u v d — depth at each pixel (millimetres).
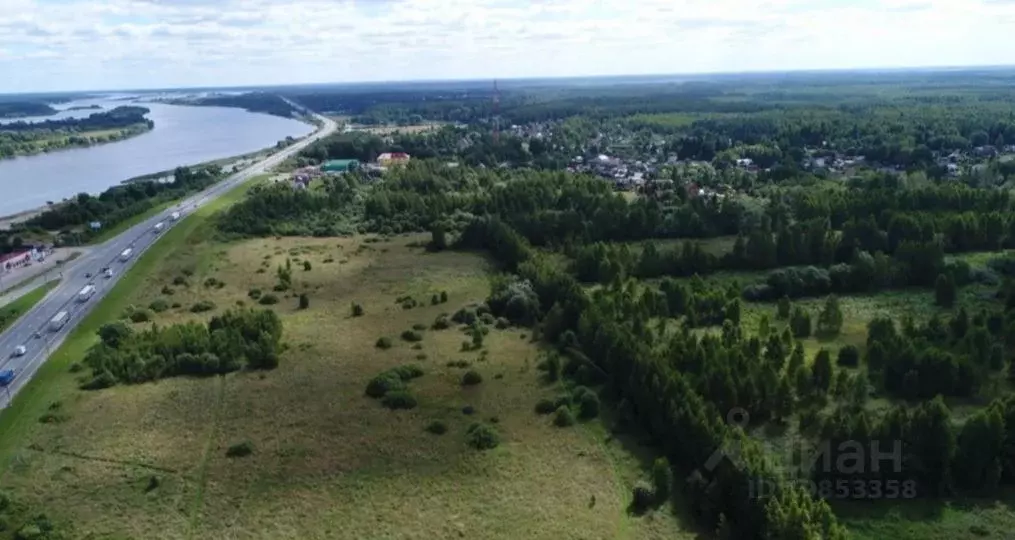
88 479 95188
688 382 107062
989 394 114375
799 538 75062
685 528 85562
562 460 99812
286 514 87875
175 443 104375
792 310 150750
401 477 95750
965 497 90375
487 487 93375
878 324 132000
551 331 141875
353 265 196125
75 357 132375
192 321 145875
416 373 126312
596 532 84062
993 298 158250
